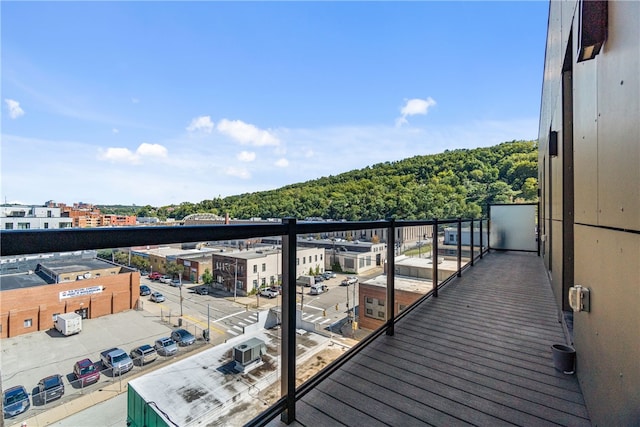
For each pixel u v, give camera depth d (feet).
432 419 4.95
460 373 6.43
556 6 11.19
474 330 8.87
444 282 14.33
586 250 5.24
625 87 3.14
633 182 2.97
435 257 12.50
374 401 5.44
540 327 9.08
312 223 5.33
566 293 9.32
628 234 3.16
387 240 8.49
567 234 9.29
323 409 5.20
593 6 3.92
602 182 4.15
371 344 7.85
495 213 26.53
